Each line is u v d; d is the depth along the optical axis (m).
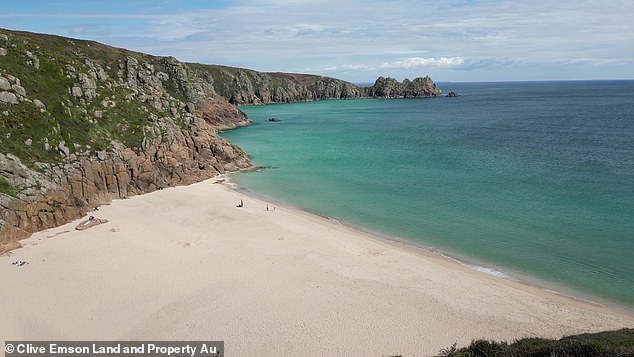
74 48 117.06
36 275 36.66
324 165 84.00
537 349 23.16
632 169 73.62
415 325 30.48
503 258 41.34
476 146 102.81
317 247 43.88
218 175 75.81
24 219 44.81
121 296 33.78
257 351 27.78
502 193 62.00
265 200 61.38
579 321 30.92
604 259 40.38
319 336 29.23
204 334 29.39
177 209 55.62
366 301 33.62
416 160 87.50
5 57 62.59
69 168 53.34
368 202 59.78
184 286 35.47
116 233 46.53
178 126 78.94
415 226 50.22
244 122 148.00
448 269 39.28
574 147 97.06
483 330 29.86
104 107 68.88
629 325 30.38
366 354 27.44
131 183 62.62
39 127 54.00
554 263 40.00
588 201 56.88
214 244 44.28
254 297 33.94
